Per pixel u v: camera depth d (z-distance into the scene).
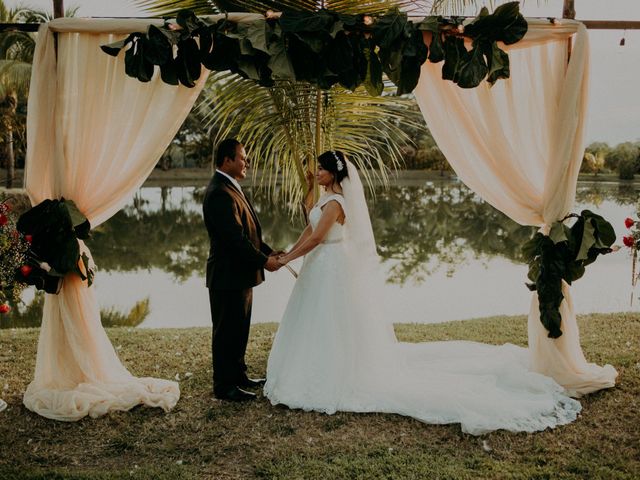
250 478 2.82
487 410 3.38
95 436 3.31
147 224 15.49
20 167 26.58
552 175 3.77
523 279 8.42
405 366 4.02
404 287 7.99
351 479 2.78
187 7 3.85
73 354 3.77
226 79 4.24
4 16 18.83
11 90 19.06
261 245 4.04
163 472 2.87
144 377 4.03
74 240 3.64
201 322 6.56
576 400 3.69
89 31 3.60
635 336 5.10
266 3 3.72
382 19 3.35
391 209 17.81
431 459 2.97
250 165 4.70
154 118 3.76
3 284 3.40
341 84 3.40
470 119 3.86
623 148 28.14
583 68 3.68
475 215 16.33
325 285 3.77
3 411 3.63
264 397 3.85
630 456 2.98
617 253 10.30
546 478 2.77
